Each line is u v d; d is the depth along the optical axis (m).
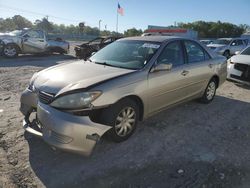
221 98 6.59
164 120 4.83
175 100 4.72
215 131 4.46
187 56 4.98
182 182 3.05
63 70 3.98
